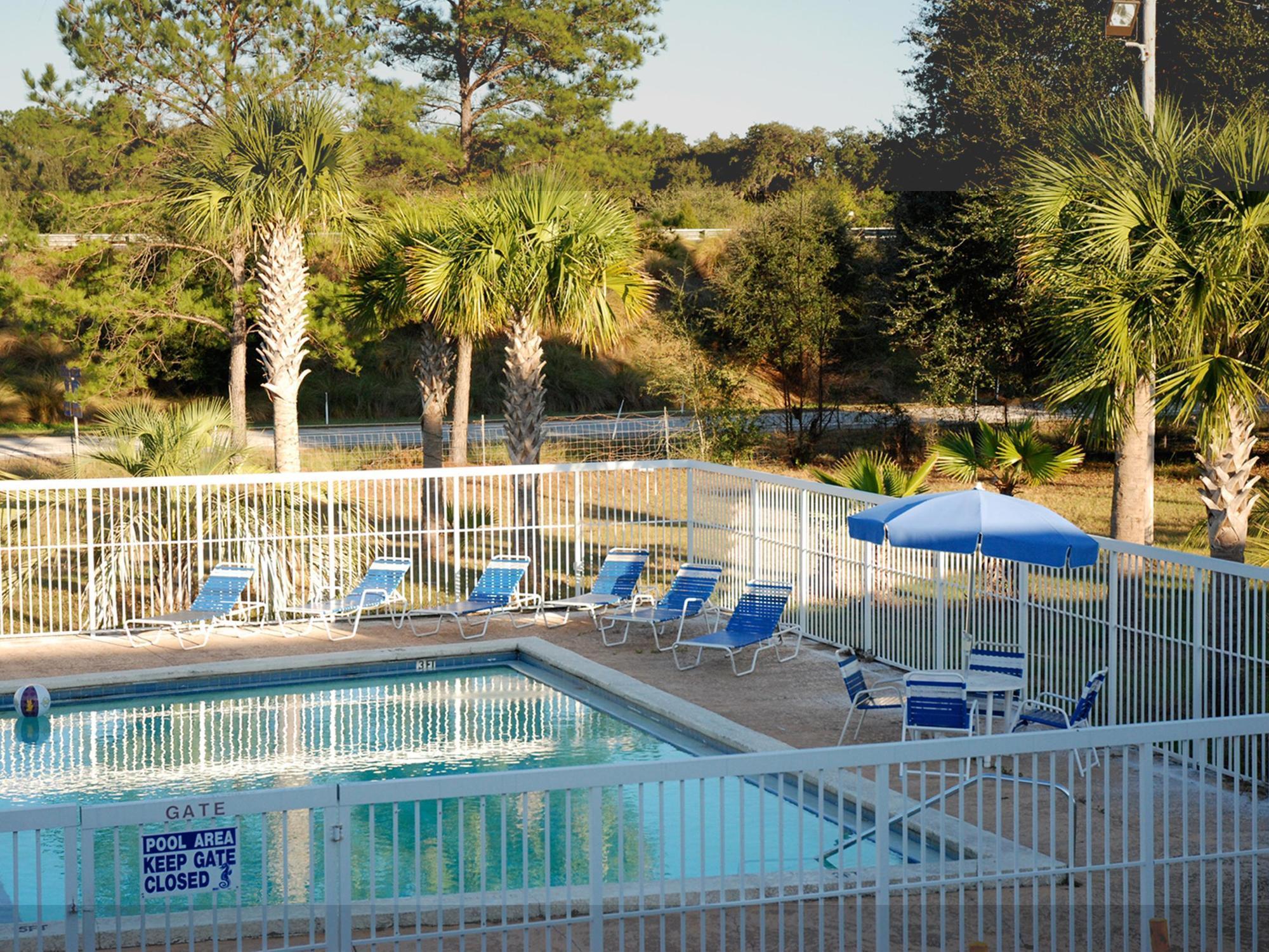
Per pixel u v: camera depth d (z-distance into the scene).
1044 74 26.41
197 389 36.09
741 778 5.06
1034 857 5.52
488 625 14.39
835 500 13.01
